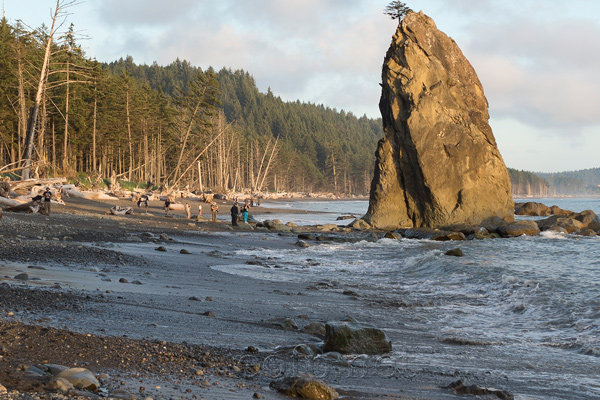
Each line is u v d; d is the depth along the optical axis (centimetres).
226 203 9250
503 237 4038
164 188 8369
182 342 743
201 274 1700
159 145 11206
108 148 10025
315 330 952
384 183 4884
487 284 1633
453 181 4594
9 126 7262
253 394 528
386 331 1034
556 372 760
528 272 1830
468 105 4791
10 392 418
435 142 4616
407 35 4872
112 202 6025
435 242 3550
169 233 3194
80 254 1692
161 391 500
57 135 8194
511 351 895
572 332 1044
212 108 7956
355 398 564
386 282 1795
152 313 946
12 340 610
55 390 443
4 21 7325
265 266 2116
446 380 678
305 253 2739
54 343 622
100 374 532
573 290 1437
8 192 3753
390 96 4888
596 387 680
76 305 907
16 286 998
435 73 4766
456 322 1158
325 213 8844
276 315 1100
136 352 646
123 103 9788
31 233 2197
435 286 1684
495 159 4688
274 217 7312
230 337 828
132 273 1510
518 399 612
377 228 4791
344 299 1408
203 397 496
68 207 4559
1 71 6819
